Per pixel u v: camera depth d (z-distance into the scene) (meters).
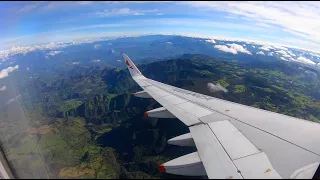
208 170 8.09
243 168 8.26
